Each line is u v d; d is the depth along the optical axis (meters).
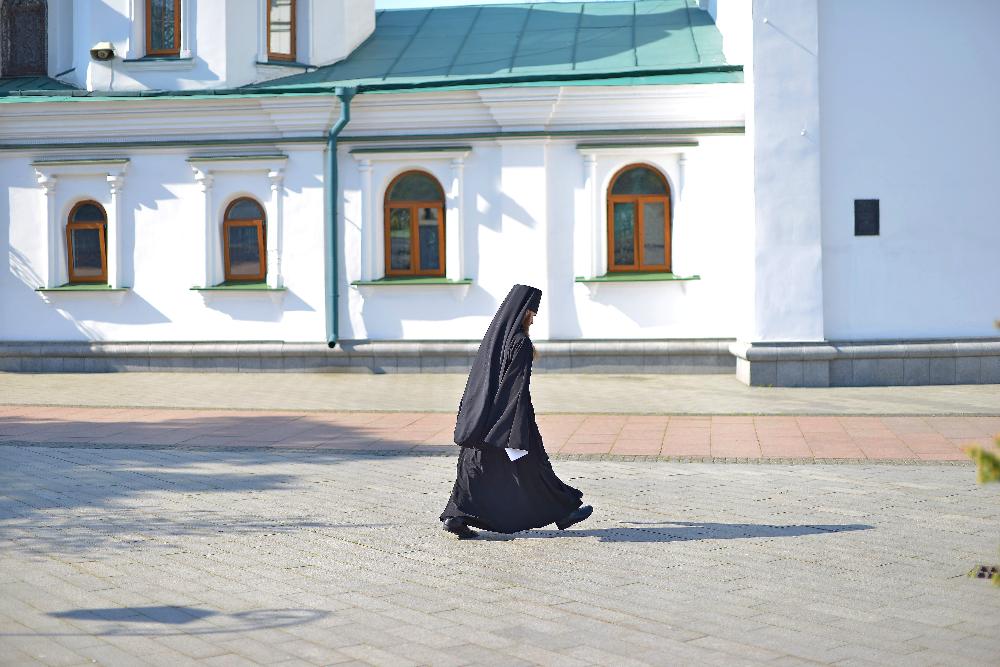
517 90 18.80
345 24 21.22
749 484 9.79
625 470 10.52
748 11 17.34
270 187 19.84
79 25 20.75
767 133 17.14
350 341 19.80
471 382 7.64
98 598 6.21
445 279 19.55
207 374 19.92
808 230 17.14
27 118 20.02
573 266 19.33
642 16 22.62
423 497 9.22
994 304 17.36
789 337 17.25
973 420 13.40
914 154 17.25
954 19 17.17
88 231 20.53
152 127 19.92
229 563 7.04
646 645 5.38
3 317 20.62
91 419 14.24
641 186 19.33
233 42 20.08
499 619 5.83
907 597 6.25
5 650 5.25
